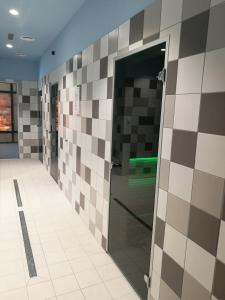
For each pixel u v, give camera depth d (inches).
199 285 57.4
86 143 128.5
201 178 55.6
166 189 68.4
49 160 230.1
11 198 167.6
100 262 101.7
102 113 107.4
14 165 262.1
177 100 62.7
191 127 58.2
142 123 228.5
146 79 223.6
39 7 138.0
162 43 68.6
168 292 69.0
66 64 163.3
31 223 133.0
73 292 84.7
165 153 68.3
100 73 108.3
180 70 61.2
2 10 144.3
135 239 115.3
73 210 152.4
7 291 83.7
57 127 198.7
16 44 219.1
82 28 130.4
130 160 231.1
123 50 88.1
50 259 102.3
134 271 94.0
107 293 85.0
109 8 98.3
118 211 139.9
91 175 123.0
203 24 53.6
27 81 286.4
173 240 66.2
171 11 63.6
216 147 51.4
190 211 59.4
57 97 196.7
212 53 51.5
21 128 291.1
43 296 82.4
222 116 49.8
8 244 111.7
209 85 52.6
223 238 50.3
